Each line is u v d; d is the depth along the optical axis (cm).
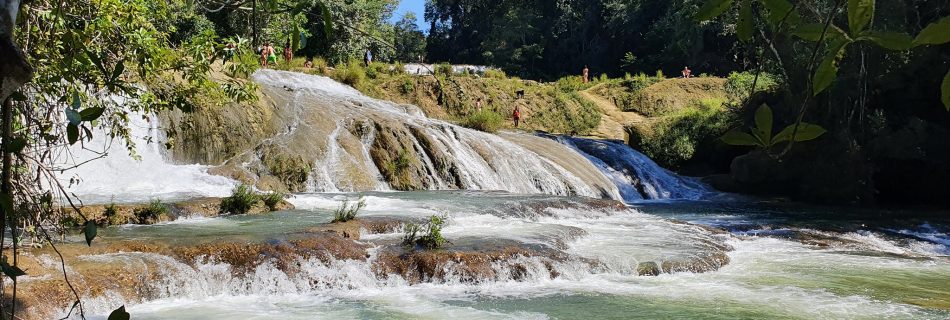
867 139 2214
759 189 2539
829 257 1190
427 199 1683
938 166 2194
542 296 895
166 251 894
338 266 934
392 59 4500
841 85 2133
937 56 2038
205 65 797
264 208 1404
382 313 802
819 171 2255
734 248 1254
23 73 150
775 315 819
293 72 2850
